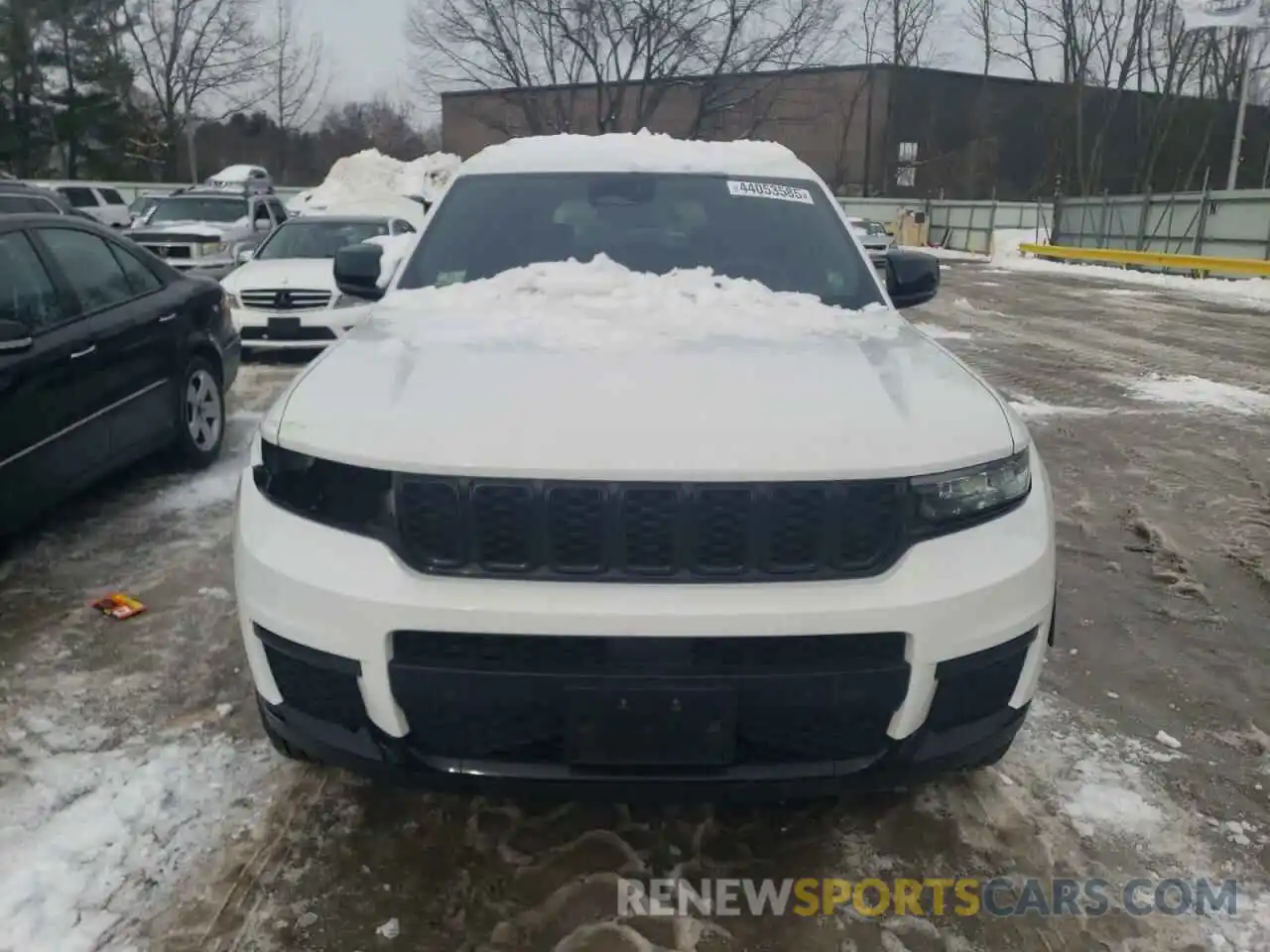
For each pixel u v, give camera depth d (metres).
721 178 3.82
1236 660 3.66
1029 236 34.47
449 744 2.18
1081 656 3.67
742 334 2.87
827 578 2.12
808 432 2.17
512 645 2.10
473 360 2.56
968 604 2.18
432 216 3.69
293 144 56.75
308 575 2.18
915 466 2.16
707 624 2.04
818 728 2.17
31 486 4.09
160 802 2.68
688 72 33.88
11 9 45.03
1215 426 7.53
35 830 2.55
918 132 54.88
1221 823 2.70
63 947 2.19
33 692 3.24
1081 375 9.77
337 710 2.24
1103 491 5.78
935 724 2.24
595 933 2.27
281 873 2.44
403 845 2.55
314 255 10.59
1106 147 49.38
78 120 46.34
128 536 4.67
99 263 4.92
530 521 2.08
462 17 33.47
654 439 2.11
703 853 2.54
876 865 2.51
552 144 4.11
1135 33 44.41
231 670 3.41
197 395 5.73
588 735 2.09
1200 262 23.11
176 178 51.31
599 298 3.17
